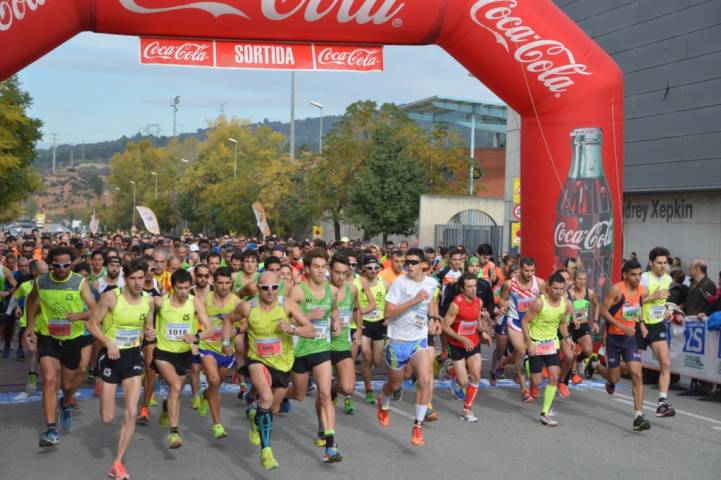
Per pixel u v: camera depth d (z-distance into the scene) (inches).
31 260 525.3
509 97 459.8
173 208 3484.3
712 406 382.6
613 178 459.8
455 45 443.5
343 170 1443.2
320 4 410.9
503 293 422.3
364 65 436.5
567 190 454.6
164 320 284.7
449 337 345.1
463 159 1454.2
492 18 431.5
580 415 356.8
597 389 421.7
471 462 273.4
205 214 2674.7
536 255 466.3
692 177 677.9
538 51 438.9
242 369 267.3
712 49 656.4
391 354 302.0
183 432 315.6
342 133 1461.6
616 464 273.3
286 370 266.8
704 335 400.2
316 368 275.7
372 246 581.6
